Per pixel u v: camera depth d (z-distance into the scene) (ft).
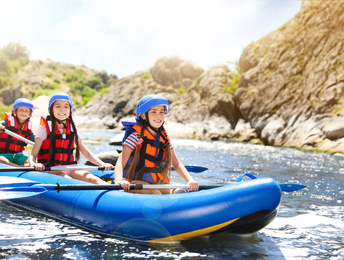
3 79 224.12
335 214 10.94
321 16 55.88
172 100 96.17
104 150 31.86
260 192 7.63
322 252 7.53
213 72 80.02
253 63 69.10
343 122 40.01
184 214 7.69
